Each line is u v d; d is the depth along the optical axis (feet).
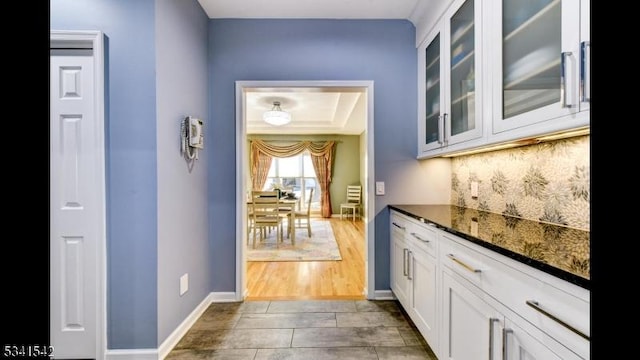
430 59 7.90
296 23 8.87
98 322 5.87
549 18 3.87
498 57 4.84
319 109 19.38
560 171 4.90
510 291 3.45
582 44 3.28
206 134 8.63
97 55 5.79
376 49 8.91
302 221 25.46
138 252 5.98
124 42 5.95
